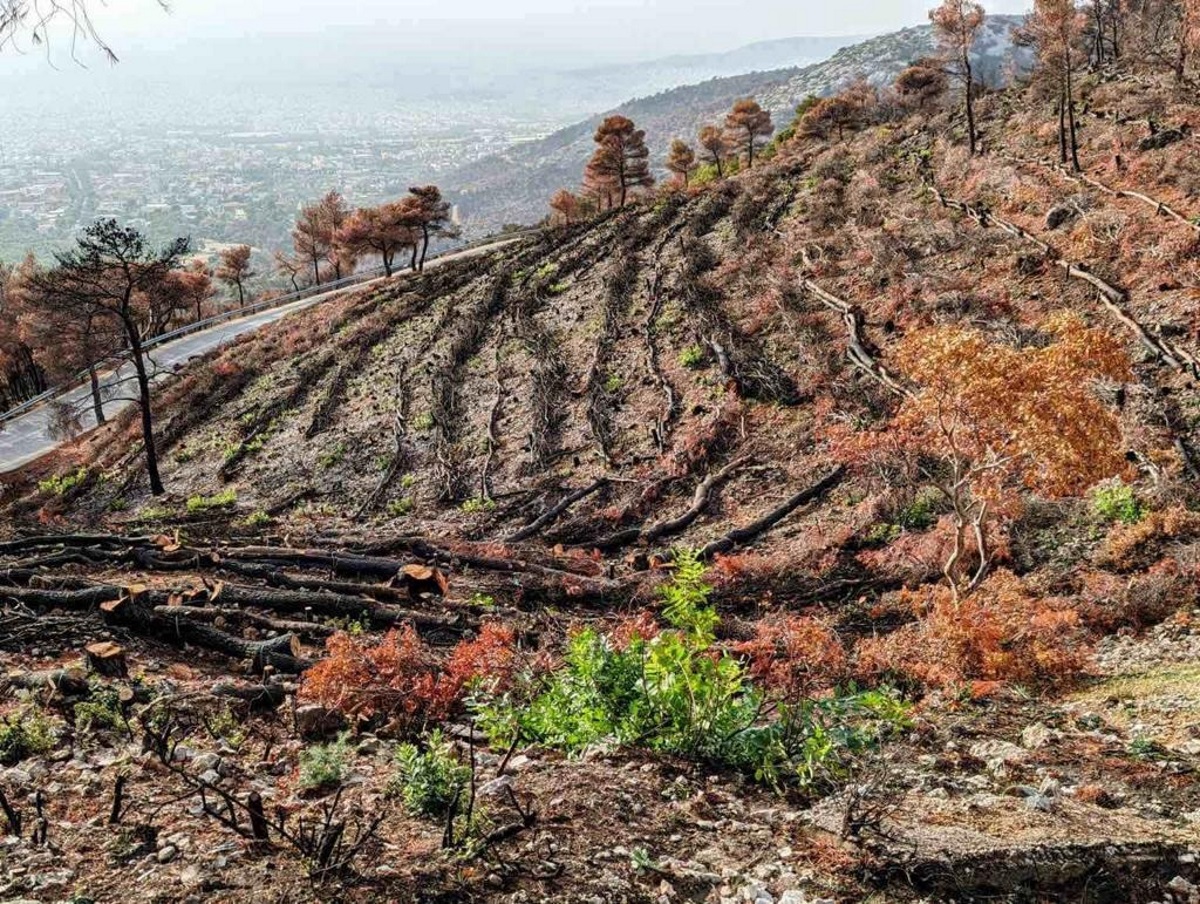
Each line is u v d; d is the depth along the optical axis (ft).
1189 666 39.65
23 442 177.37
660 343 113.70
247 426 122.72
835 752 27.86
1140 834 21.66
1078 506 61.16
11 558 57.88
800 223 143.02
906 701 36.99
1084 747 30.45
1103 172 121.19
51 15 15.88
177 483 111.96
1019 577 55.06
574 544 74.28
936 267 109.70
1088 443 42.83
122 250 102.32
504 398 111.34
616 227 177.99
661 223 170.19
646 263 147.23
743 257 132.05
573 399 106.32
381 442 106.93
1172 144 120.88
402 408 114.73
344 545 67.87
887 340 97.19
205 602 46.78
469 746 28.02
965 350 43.80
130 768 24.88
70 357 175.11
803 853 20.75
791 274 121.39
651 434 92.94
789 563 62.90
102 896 17.84
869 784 24.56
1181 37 155.12
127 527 82.58
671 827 21.85
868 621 53.47
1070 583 52.70
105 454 136.26
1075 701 37.81
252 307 265.13
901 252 114.73
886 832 21.50
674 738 26.40
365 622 48.06
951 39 153.89
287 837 19.39
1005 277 101.09
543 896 18.31
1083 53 176.65
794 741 27.17
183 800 22.79
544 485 87.76
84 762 25.36
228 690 32.32
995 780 27.35
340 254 286.05
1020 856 20.10
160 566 56.44
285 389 134.51
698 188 204.03
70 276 102.06
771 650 40.42
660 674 26.71
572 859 19.85
